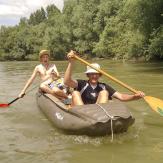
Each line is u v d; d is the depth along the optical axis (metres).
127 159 2.50
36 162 2.46
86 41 23.70
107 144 2.85
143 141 2.92
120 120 2.89
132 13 11.34
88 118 2.95
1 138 3.11
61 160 2.50
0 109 4.50
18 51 33.59
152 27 11.37
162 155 2.56
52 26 30.70
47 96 4.08
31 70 13.12
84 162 2.46
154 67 11.47
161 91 5.68
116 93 3.39
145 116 3.84
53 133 3.23
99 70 3.27
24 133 3.26
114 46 19.38
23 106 4.69
